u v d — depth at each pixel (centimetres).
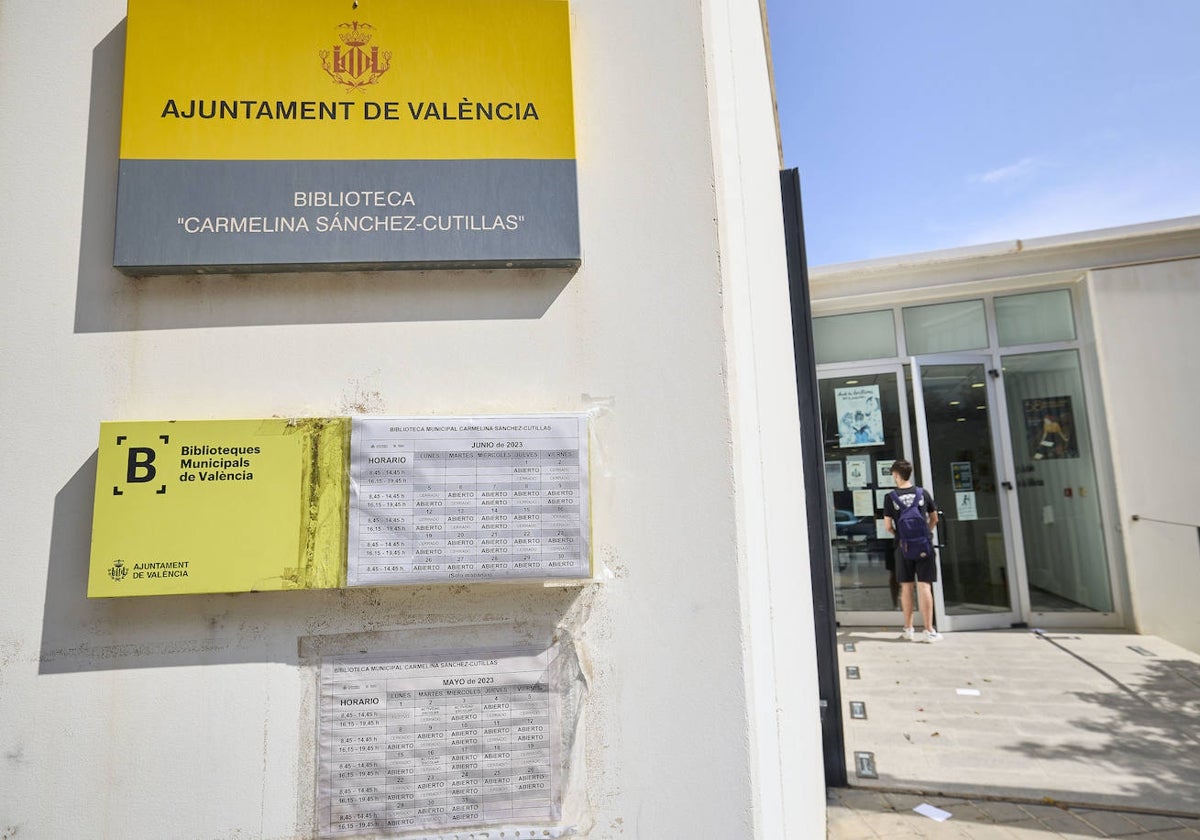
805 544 339
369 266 151
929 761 412
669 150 160
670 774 144
